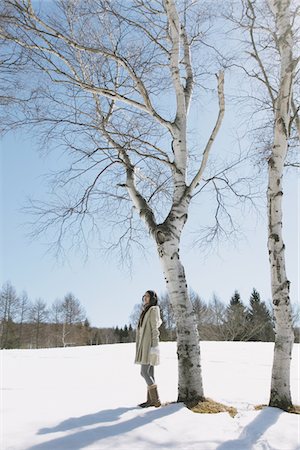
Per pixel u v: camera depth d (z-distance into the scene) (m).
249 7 7.16
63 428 4.22
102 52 6.44
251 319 42.50
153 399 5.48
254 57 7.21
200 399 5.45
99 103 7.36
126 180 7.12
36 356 13.77
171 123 6.78
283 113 6.00
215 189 7.78
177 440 3.87
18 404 5.50
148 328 5.75
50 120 6.71
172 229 6.18
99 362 11.99
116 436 3.94
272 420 4.54
